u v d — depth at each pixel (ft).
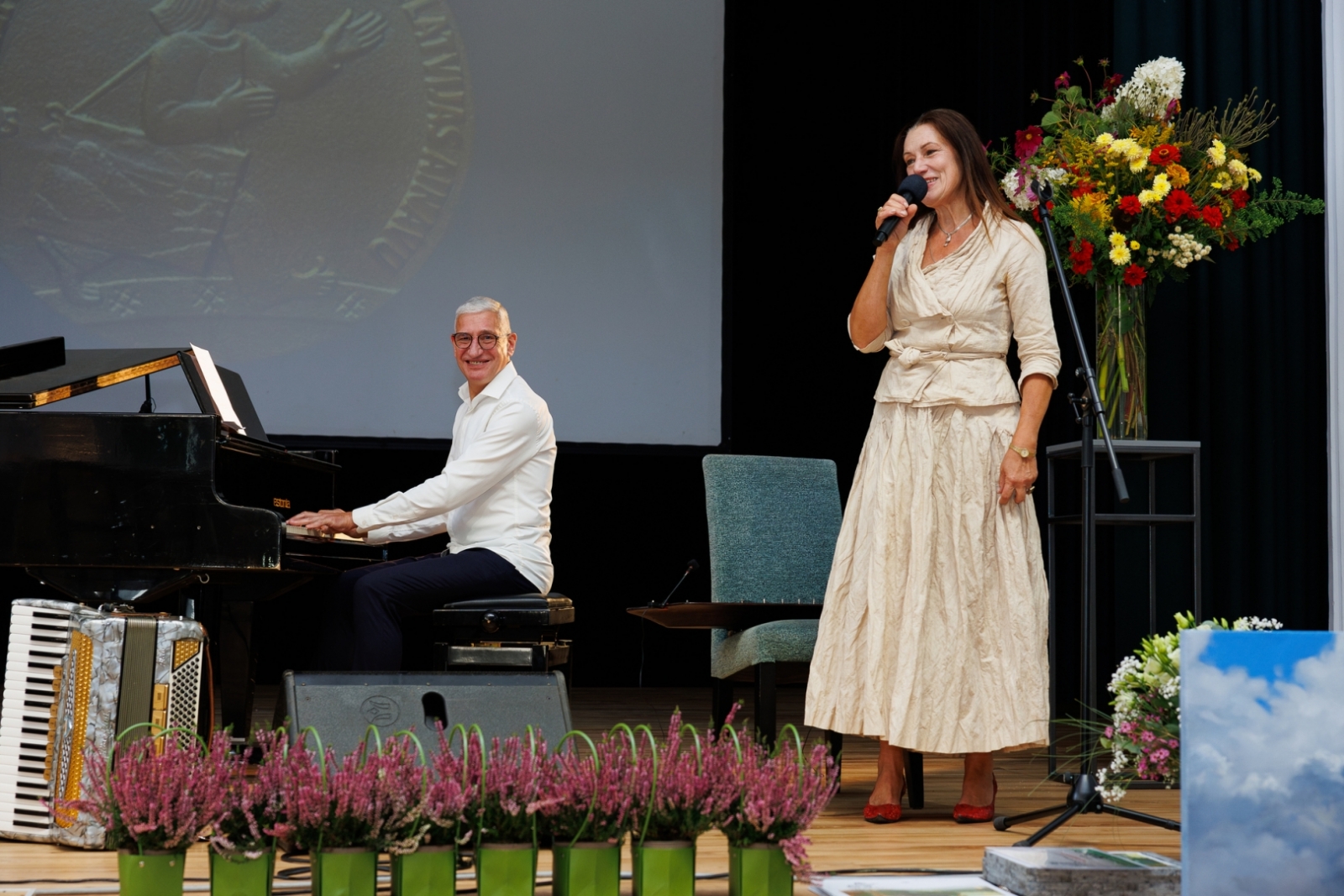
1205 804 5.71
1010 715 9.17
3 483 9.00
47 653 8.30
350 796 5.61
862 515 9.71
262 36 18.74
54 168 18.34
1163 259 11.69
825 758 6.18
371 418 18.94
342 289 18.90
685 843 5.92
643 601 20.84
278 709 7.48
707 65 19.80
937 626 9.32
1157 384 13.26
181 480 9.00
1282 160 13.14
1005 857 6.68
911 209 9.25
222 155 18.67
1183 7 13.35
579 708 18.10
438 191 19.15
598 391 19.53
